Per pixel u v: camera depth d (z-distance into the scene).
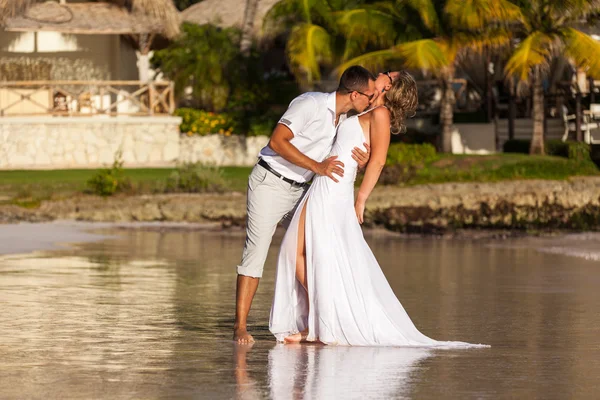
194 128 43.25
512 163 40.09
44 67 43.53
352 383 7.82
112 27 40.53
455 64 42.41
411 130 46.16
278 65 52.97
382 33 41.22
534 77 42.94
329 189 9.73
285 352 9.23
